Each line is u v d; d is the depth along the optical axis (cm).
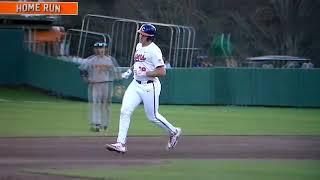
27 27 12631
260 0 18875
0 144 4362
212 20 18538
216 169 3344
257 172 3262
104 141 4612
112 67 5509
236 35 18650
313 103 9944
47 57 11025
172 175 3134
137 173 3177
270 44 18675
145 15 17850
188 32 13288
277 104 10025
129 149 4166
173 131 4038
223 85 10081
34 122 6244
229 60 13150
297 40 18588
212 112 8388
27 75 11581
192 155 3912
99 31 16588
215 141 4731
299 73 9969
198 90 10075
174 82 10144
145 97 3853
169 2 18175
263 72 10019
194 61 12781
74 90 10219
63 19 16312
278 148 4316
